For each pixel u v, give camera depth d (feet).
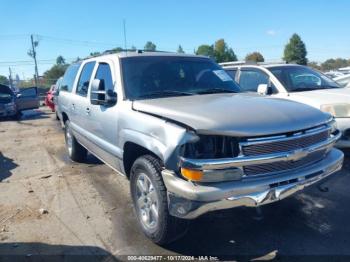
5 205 16.17
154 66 15.21
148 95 13.94
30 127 42.93
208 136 10.08
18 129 41.65
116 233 13.08
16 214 15.11
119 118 13.60
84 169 21.45
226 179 9.93
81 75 19.90
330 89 22.47
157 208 11.30
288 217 13.75
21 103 54.95
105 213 14.85
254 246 11.85
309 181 10.98
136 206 12.92
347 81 30.32
